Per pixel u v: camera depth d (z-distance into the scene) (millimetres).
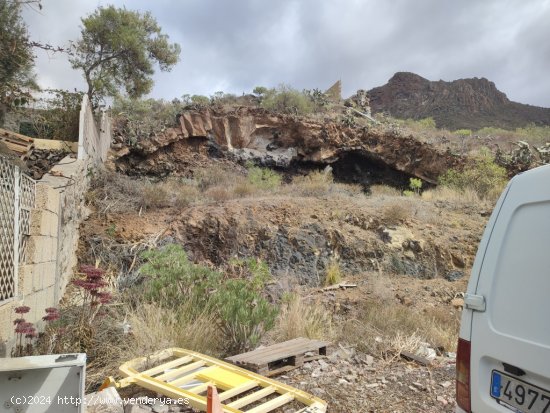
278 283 10344
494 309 2775
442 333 7688
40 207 6266
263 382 4500
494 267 2838
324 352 5953
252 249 11625
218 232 11758
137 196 12906
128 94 17781
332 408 4449
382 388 5020
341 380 5129
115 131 18562
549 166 2645
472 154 21594
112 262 10039
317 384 4988
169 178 17734
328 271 11164
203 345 5730
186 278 7094
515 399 2584
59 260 7449
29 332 4625
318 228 12312
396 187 21891
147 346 5426
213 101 21656
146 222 11664
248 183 16578
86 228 10680
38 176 9055
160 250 10438
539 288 2531
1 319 4691
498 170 17703
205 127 19969
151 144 18656
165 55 17672
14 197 5176
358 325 7613
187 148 19688
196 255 11375
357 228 12680
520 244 2705
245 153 20172
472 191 16656
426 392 4969
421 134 23594
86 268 5379
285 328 6781
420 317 8516
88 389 4625
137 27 16922
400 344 6543
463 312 3014
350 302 9734
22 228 5598
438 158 21500
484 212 14492
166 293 6773
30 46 6102
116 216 11617
